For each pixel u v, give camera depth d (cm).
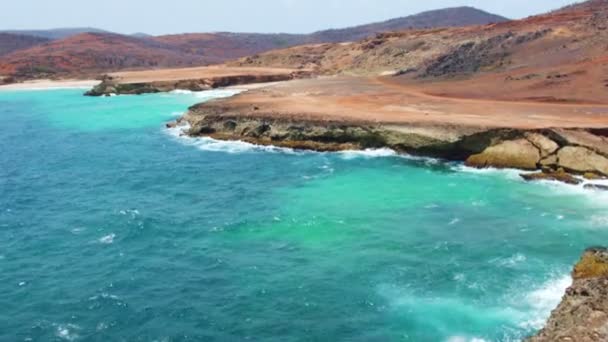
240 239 3453
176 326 2517
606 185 4031
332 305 2628
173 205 4169
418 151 5159
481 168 4703
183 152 5900
